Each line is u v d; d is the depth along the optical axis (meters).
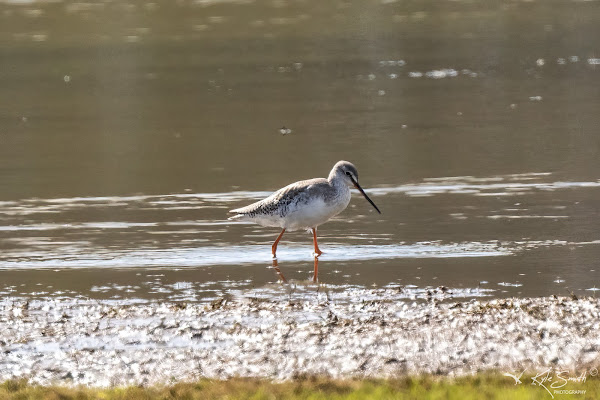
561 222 16.70
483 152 22.56
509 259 14.72
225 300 13.06
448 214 17.48
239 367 10.45
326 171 21.31
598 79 31.58
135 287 13.88
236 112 28.39
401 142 23.95
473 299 12.85
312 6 49.78
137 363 10.71
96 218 17.83
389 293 13.27
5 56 37.88
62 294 13.59
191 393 9.29
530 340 11.03
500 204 18.05
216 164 22.25
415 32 41.94
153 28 44.19
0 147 24.36
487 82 31.77
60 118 27.95
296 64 35.75
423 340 11.15
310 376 9.95
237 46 39.59
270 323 12.06
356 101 29.42
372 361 10.49
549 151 22.44
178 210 18.34
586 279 13.62
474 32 41.47
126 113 28.59
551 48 37.38
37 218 17.86
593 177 19.89
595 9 46.25
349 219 17.45
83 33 42.84
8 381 9.95
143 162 22.59
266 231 16.94
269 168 21.70
